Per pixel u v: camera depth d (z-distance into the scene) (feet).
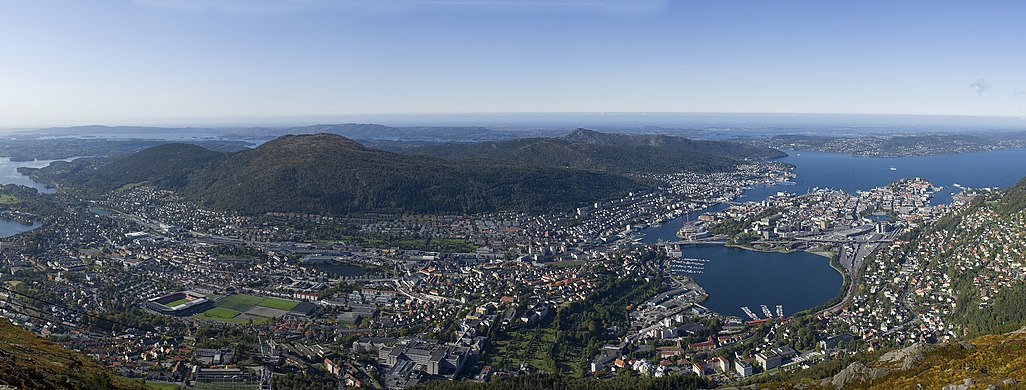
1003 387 412.36
